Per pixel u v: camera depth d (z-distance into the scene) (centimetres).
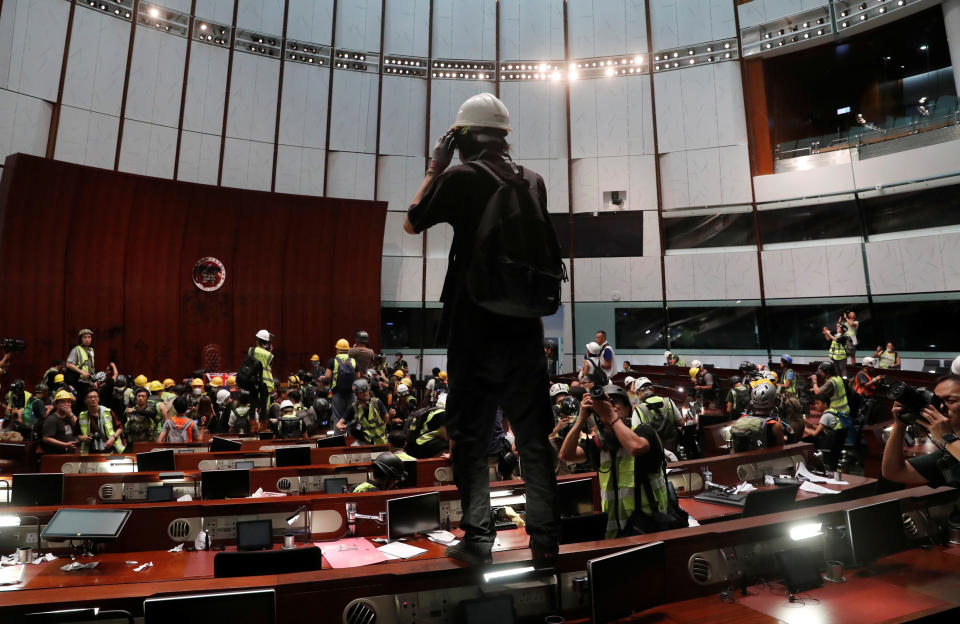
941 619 275
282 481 641
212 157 1870
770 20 2005
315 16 2025
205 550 498
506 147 238
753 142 2048
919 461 325
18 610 224
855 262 1881
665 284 2089
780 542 328
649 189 2117
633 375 1245
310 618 241
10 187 1482
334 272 1956
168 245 1736
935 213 1777
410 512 509
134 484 606
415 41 2133
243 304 1836
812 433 934
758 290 1998
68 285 1588
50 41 1638
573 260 2141
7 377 1483
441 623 247
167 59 1814
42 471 726
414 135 2120
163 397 1080
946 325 1742
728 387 1522
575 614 272
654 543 291
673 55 2116
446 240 2150
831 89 2327
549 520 249
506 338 226
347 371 1132
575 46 2164
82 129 1681
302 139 1997
